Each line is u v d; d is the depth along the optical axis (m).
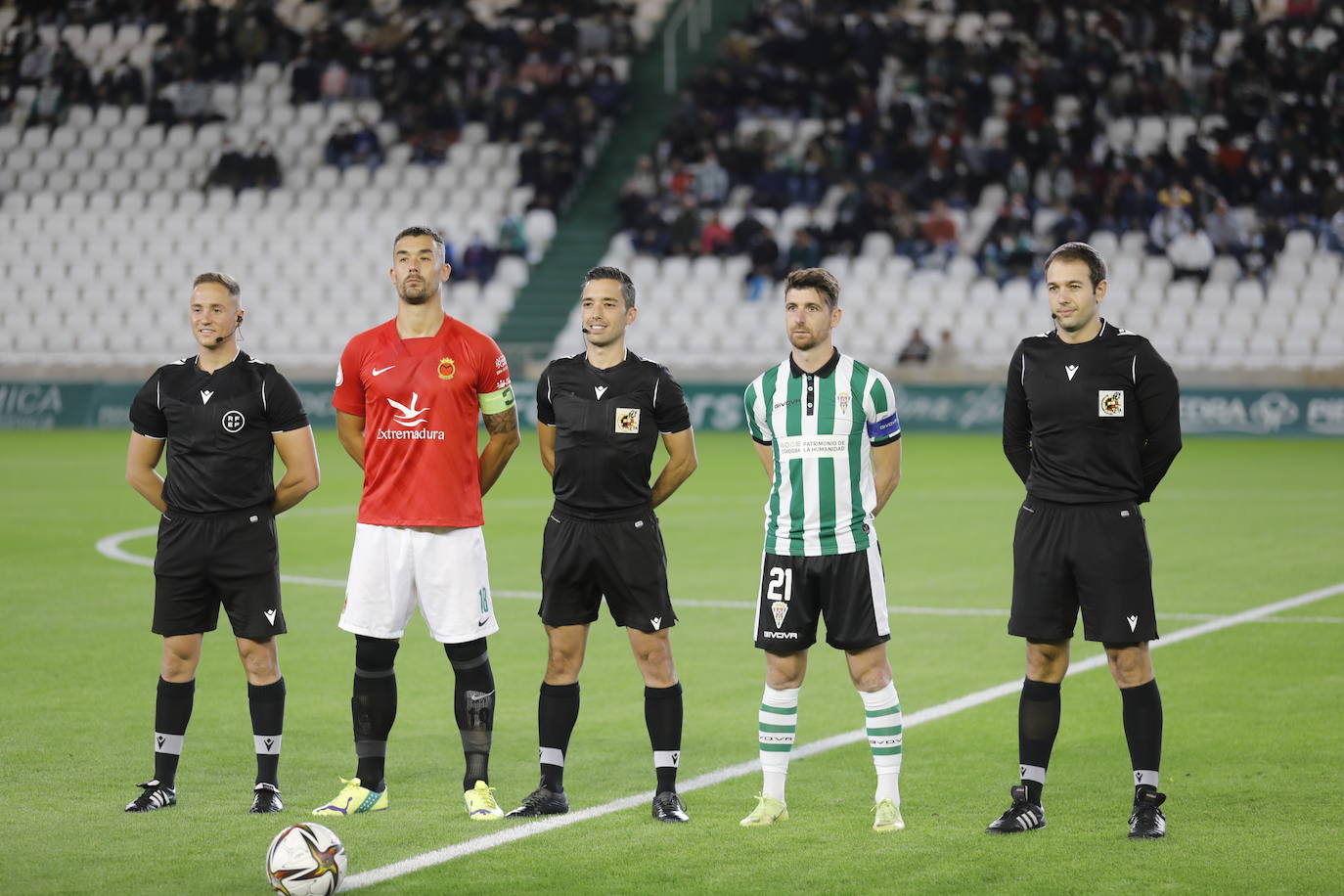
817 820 20.20
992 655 31.58
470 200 113.88
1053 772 22.72
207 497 20.92
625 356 21.47
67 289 114.00
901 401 100.81
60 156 120.62
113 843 18.95
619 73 124.25
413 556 20.95
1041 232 106.38
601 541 20.84
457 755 23.88
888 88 117.56
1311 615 35.81
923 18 123.19
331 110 121.12
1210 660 30.84
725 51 121.19
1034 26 120.19
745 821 20.02
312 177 117.19
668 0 130.12
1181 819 20.09
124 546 48.31
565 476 21.09
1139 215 105.06
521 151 115.19
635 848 18.81
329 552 47.78
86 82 122.75
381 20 126.75
